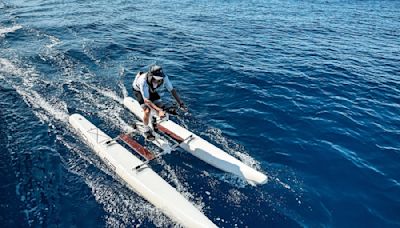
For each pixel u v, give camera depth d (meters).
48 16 21.67
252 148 8.68
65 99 10.63
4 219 6.31
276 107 10.66
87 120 9.23
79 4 26.00
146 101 7.77
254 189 7.23
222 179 7.46
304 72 13.54
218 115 10.13
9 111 9.80
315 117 10.21
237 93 11.48
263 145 8.81
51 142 8.52
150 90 7.98
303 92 11.80
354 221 6.63
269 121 9.88
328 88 12.23
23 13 22.31
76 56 14.31
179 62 14.09
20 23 19.55
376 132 9.58
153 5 26.59
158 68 7.66
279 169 7.95
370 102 11.35
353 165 8.18
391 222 6.64
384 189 7.46
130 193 7.05
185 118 9.88
